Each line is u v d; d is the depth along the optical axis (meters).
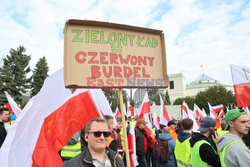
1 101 33.47
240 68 4.84
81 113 3.39
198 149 2.88
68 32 2.62
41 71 41.28
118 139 5.34
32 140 2.92
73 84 2.52
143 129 6.03
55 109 3.21
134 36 2.94
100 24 2.75
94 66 2.65
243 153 2.30
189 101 55.44
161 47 3.09
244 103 4.66
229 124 2.68
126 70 2.81
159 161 4.48
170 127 7.57
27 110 3.01
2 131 4.43
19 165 2.75
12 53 38.69
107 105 4.12
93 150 2.05
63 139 3.13
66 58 2.55
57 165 2.89
